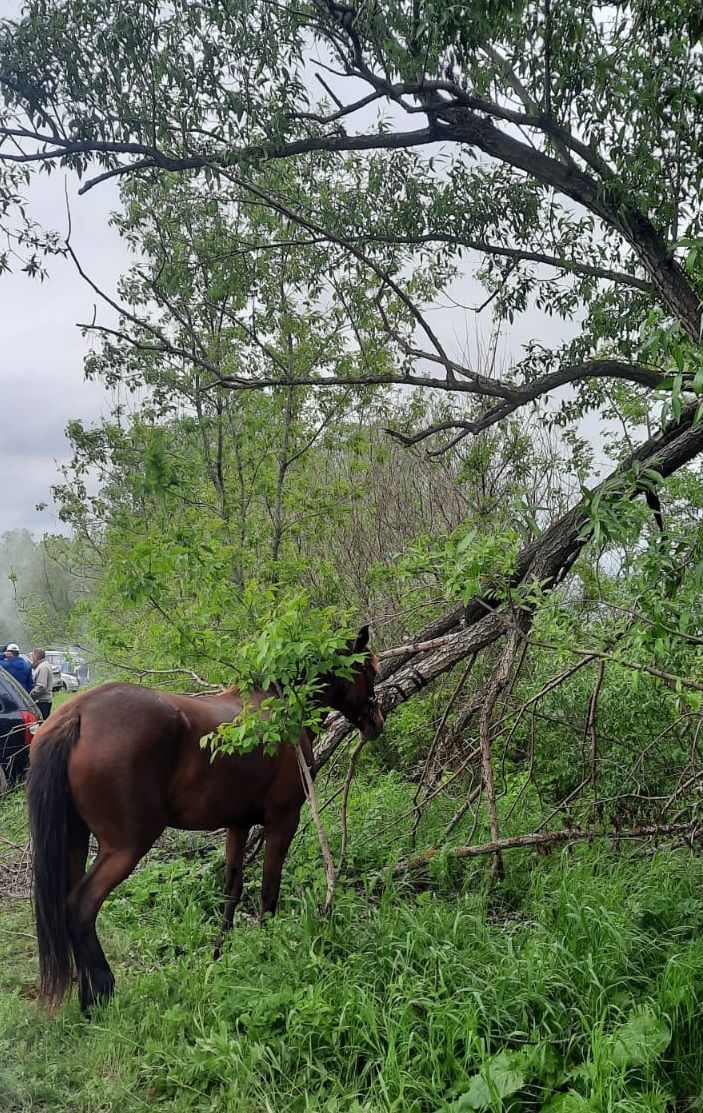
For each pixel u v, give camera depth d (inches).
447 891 251.4
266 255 469.7
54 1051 168.7
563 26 284.5
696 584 178.7
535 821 290.4
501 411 335.3
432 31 263.1
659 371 335.6
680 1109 151.6
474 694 327.9
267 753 201.9
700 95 276.5
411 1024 160.6
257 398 489.7
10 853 303.7
